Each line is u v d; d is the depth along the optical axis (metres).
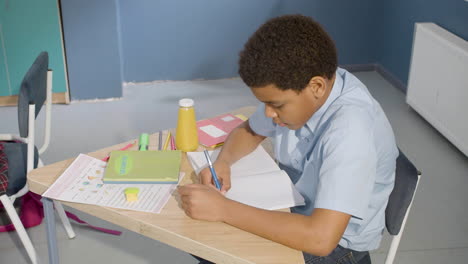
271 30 1.02
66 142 3.04
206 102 3.62
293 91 1.04
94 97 3.62
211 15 3.82
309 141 1.25
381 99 3.66
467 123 2.76
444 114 2.99
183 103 1.44
